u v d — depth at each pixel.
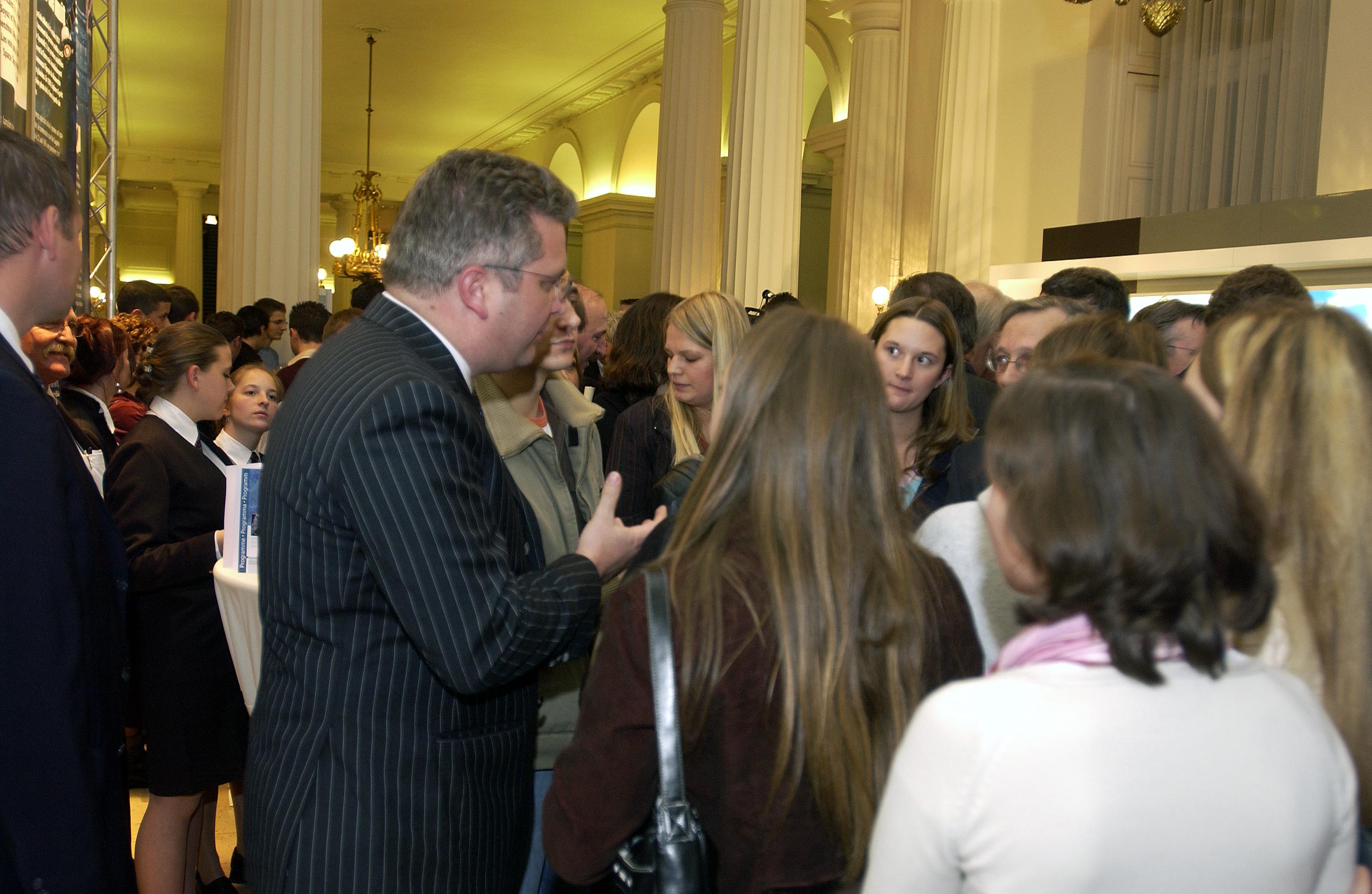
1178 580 0.74
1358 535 0.97
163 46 14.30
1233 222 5.35
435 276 1.34
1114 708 0.77
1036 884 0.75
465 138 19.39
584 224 16.81
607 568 1.41
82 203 3.87
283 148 6.23
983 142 8.12
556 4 12.23
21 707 1.17
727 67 13.51
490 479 1.36
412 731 1.29
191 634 2.37
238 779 2.49
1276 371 1.03
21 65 2.99
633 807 1.01
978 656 1.12
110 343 2.92
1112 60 8.19
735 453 1.08
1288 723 0.80
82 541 1.32
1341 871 0.84
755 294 7.20
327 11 12.67
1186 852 0.74
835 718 0.98
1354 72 6.26
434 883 1.30
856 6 10.05
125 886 1.41
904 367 2.04
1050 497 0.78
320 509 1.25
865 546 1.03
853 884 1.02
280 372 4.95
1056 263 6.39
